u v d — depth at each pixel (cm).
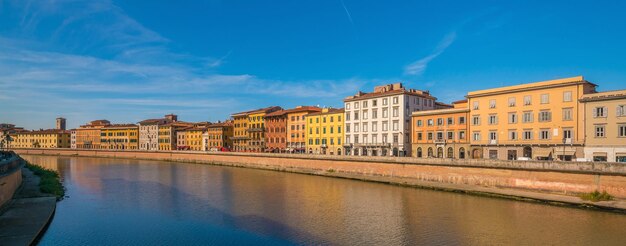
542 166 5353
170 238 3522
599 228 3744
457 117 8269
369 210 4634
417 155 9056
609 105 6050
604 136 6084
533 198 5047
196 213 4519
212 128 16288
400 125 9412
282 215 4394
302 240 3447
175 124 18562
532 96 7075
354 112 10588
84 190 6391
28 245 3102
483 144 7725
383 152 9775
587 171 4903
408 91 9538
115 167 11412
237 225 3959
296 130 12431
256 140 14088
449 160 6469
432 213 4459
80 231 3747
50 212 4250
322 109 12338
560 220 4056
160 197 5634
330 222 4072
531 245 3284
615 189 4675
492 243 3334
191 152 14000
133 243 3381
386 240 3431
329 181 7538
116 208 4825
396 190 6212
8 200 4650
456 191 5928
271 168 10469
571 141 6481
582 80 6431
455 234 3606
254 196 5681
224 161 12462
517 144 7194
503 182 5769
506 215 4312
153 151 15612
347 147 10706
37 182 6681
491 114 7675
